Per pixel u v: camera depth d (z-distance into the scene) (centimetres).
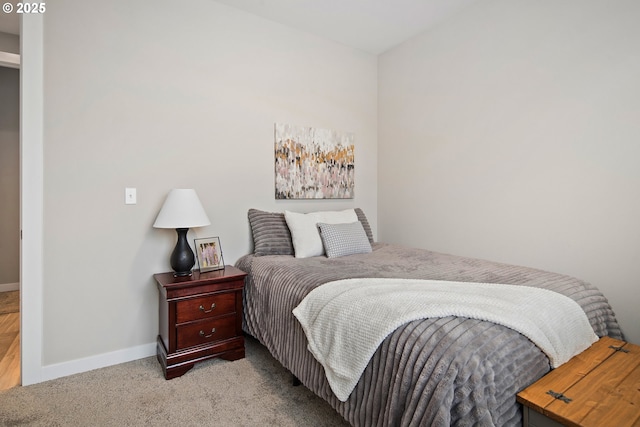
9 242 376
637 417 98
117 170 215
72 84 200
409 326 119
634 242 185
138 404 172
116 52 214
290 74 291
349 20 282
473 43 262
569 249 211
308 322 158
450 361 104
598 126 197
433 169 297
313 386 156
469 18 265
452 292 144
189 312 204
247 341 253
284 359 182
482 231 260
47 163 194
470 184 268
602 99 195
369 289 153
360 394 128
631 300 186
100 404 172
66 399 176
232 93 260
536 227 228
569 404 104
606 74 193
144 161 224
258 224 261
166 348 202
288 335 179
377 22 286
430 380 104
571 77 208
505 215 245
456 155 278
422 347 111
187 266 215
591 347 144
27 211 189
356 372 129
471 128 266
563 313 138
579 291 164
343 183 328
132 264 222
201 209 218
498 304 129
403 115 325
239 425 156
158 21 228
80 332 206
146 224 226
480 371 102
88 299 208
